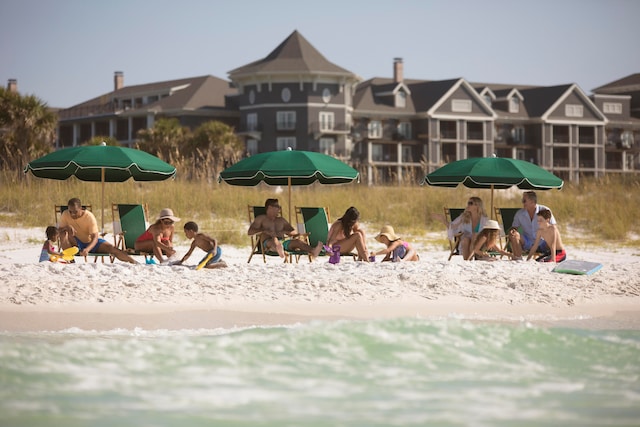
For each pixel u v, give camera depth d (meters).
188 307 34.66
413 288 39.12
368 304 36.12
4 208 74.38
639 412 22.84
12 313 32.81
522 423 21.81
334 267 43.72
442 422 21.81
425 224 77.81
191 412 22.25
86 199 75.94
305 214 48.25
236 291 37.72
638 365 27.48
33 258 52.16
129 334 30.08
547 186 47.84
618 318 34.88
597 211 78.38
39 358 26.38
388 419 21.97
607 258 56.88
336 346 28.62
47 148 124.38
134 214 46.59
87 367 25.70
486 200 84.31
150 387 24.17
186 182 85.00
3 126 120.94
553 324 33.28
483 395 24.17
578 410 22.91
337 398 23.67
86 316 32.75
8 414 21.67
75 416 21.69
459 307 36.00
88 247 44.59
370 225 76.38
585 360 27.88
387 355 27.66
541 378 25.94
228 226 70.44
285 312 34.31
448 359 27.66
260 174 47.69
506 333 30.55
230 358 27.06
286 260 47.97
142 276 40.06
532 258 47.94
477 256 47.91
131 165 45.47
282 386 24.62
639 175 96.31
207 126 181.88
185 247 59.12
